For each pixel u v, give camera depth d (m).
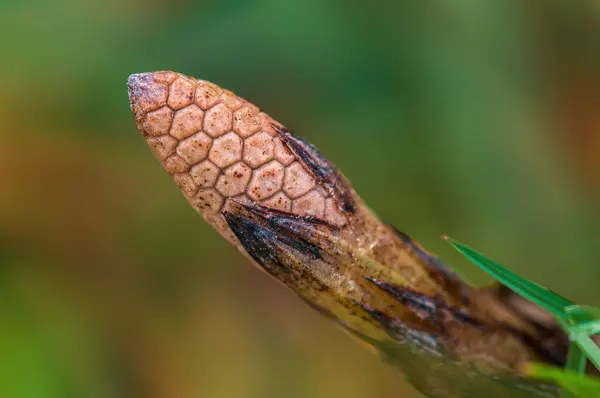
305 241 0.09
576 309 0.09
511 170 0.14
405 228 0.14
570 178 0.14
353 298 0.09
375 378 0.13
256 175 0.09
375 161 0.14
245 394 0.13
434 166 0.14
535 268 0.13
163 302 0.14
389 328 0.09
